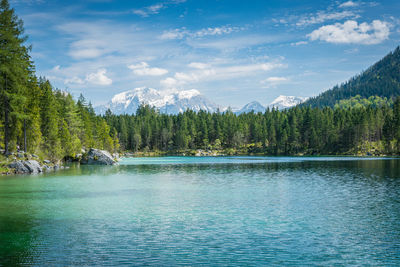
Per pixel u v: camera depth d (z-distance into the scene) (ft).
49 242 61.93
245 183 155.33
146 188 137.49
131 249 58.13
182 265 50.72
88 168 254.68
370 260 53.26
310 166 276.41
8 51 185.98
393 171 217.97
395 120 536.83
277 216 83.92
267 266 50.47
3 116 202.08
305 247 59.52
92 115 468.34
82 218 81.20
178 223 76.69
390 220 79.51
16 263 51.08
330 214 86.28
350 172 211.61
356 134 567.59
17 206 96.22
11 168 192.03
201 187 140.77
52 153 267.59
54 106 281.95
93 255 54.90
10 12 189.98
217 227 73.15
